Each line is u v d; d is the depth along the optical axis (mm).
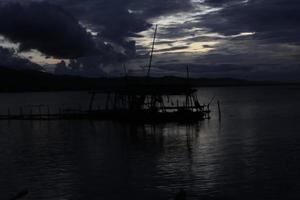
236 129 56594
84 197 24203
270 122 65688
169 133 53750
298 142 42562
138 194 24469
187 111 69500
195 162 32844
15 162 35219
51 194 24969
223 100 161000
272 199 22906
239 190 24625
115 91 82125
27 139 51656
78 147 43281
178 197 19156
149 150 39719
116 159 35281
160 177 28156
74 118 78250
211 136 49562
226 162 32562
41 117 81625
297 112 86500
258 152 36906
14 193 25453
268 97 180750
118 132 56500
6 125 71188
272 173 28500
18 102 184125
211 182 26500
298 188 24766
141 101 74812
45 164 33906
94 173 29984
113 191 25219
